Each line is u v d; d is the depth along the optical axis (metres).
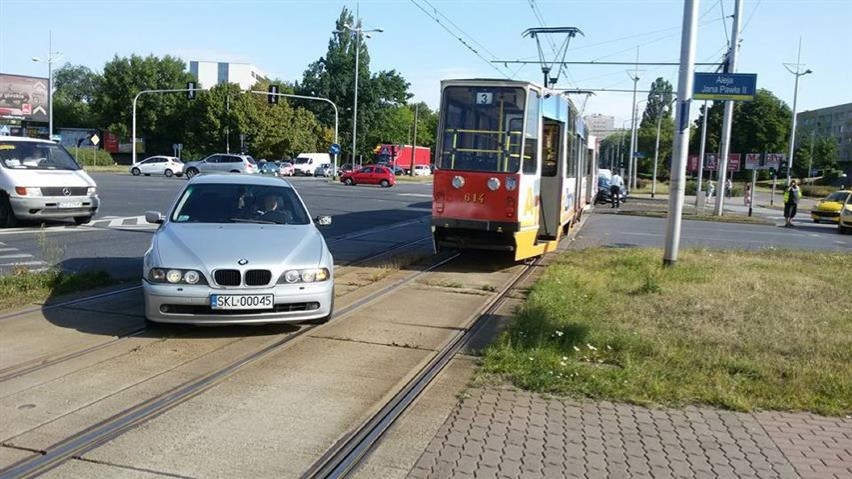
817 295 10.66
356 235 17.88
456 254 14.62
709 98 14.93
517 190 12.30
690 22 12.40
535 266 13.30
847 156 144.25
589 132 23.64
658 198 57.75
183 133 84.69
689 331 7.83
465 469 4.36
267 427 4.91
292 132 85.56
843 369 6.59
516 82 12.37
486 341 7.40
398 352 6.90
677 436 5.00
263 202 8.63
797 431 5.15
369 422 5.06
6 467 4.15
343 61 96.88
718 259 14.84
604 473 4.37
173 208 8.43
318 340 7.21
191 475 4.14
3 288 8.70
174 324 7.56
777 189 86.50
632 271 12.28
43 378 5.76
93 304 8.45
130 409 5.13
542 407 5.47
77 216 16.88
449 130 12.70
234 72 134.00
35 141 17.06
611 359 6.73
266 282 6.98
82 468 4.18
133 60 84.94
